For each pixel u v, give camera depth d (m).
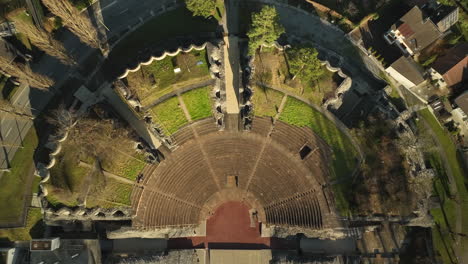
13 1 62.47
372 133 60.19
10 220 58.62
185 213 61.34
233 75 62.09
